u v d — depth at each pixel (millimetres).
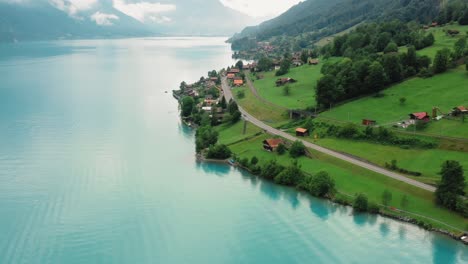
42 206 111125
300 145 138750
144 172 135750
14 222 103250
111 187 123688
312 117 168500
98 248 93812
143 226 102688
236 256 91312
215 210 110938
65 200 114688
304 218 106375
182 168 140250
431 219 98625
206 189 123750
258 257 91000
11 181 125750
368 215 105250
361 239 96438
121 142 166625
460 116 139875
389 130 138875
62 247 94000
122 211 109562
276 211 110312
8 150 153125
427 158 122125
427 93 166875
